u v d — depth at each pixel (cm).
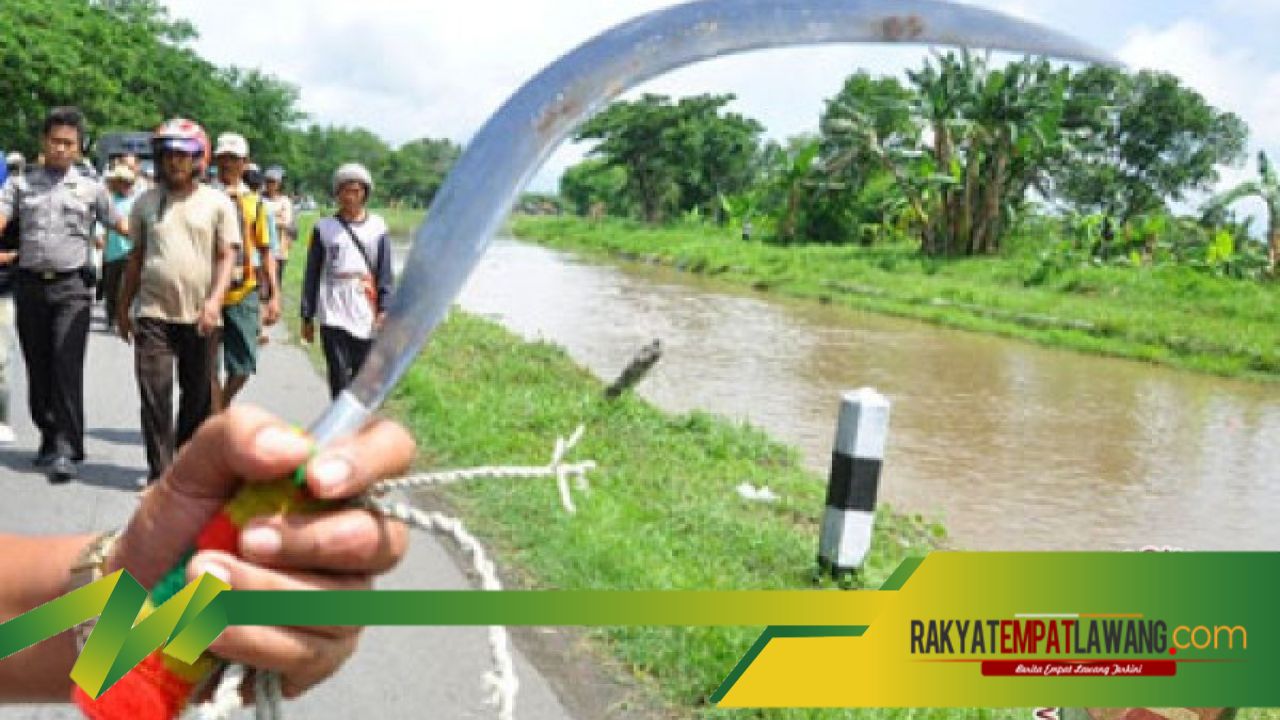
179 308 551
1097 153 4791
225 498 91
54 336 589
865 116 4316
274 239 1069
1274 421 1436
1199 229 4328
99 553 103
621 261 4466
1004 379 1662
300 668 92
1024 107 3791
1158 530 858
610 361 1498
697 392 1302
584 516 552
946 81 3862
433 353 1103
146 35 4450
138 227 554
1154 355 2105
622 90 95
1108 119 4600
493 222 93
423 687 380
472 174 94
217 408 584
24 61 3334
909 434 1170
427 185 13838
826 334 2091
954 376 1650
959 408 1359
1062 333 2325
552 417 831
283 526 88
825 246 4816
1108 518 881
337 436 91
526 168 94
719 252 4284
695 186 7781
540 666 394
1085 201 5253
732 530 596
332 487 88
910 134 4212
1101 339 2288
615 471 709
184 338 556
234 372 642
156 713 92
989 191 3922
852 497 526
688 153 7631
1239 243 4134
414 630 424
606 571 479
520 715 358
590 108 94
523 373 1057
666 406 1185
